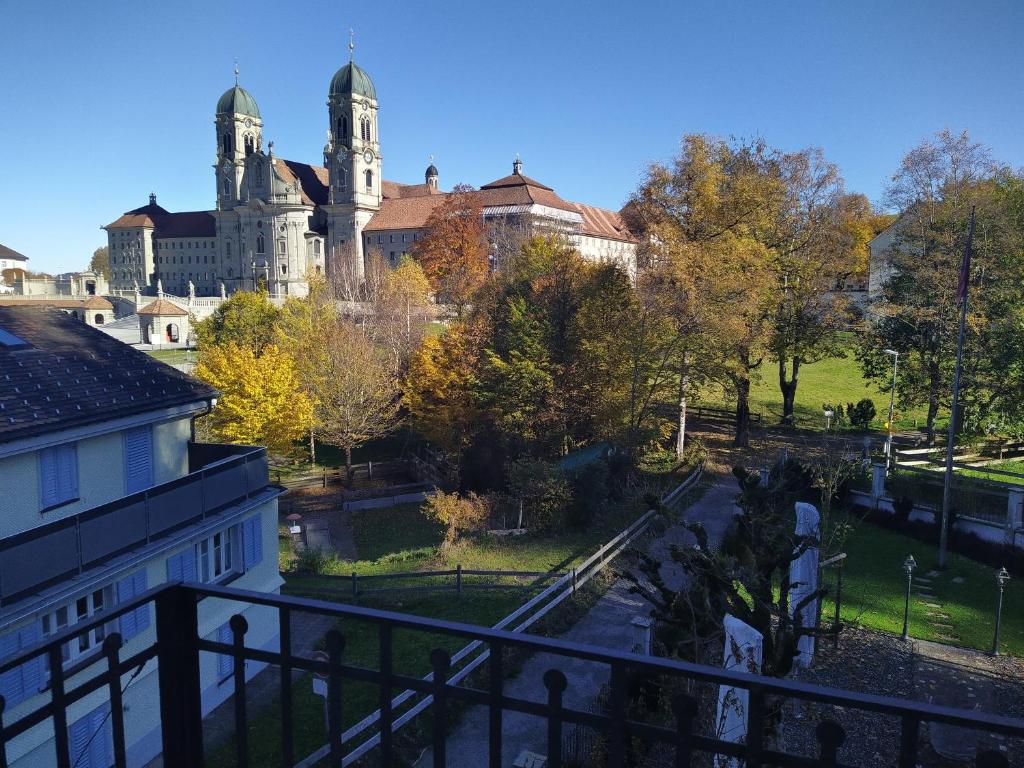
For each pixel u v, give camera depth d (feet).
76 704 46.70
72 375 57.31
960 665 58.80
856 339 158.40
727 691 36.45
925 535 87.25
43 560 44.45
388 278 215.72
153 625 52.75
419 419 133.08
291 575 85.05
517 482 95.30
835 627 43.04
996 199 126.31
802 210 142.10
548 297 119.03
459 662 58.49
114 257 538.88
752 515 49.29
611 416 111.24
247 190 449.48
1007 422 118.83
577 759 43.75
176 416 62.13
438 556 88.58
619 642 61.21
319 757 46.91
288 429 128.57
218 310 209.56
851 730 48.49
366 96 432.25
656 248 125.80
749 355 134.51
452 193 279.49
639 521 89.10
